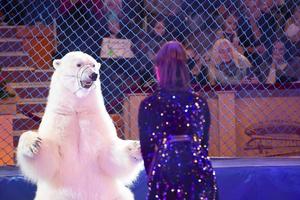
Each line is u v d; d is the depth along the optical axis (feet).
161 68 22.94
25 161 23.73
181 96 22.65
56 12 42.55
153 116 22.49
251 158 32.68
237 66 37.68
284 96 36.19
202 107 22.94
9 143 36.11
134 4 41.34
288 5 42.83
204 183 22.16
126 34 39.78
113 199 24.95
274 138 36.06
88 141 24.71
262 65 39.65
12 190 29.32
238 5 42.19
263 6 42.37
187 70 23.03
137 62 39.14
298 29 41.34
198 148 22.40
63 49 40.88
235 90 35.76
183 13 41.27
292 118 36.19
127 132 35.78
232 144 35.55
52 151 24.03
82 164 24.53
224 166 30.73
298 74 39.75
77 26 41.83
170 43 23.11
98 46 40.52
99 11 39.96
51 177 24.21
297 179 30.55
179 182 21.85
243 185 30.35
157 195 21.98
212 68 37.88
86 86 24.57
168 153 22.06
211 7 41.88
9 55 45.52
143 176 29.96
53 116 24.79
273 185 30.42
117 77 38.40
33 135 23.93
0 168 31.17
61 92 24.91
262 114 36.04
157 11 41.22
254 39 42.06
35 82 43.78
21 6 44.11
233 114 35.47
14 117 39.04
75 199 24.26
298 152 36.17
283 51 39.91
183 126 22.34
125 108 35.91
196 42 40.73
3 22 45.65
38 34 43.04
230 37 40.68
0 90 39.29
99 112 25.26
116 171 24.75
